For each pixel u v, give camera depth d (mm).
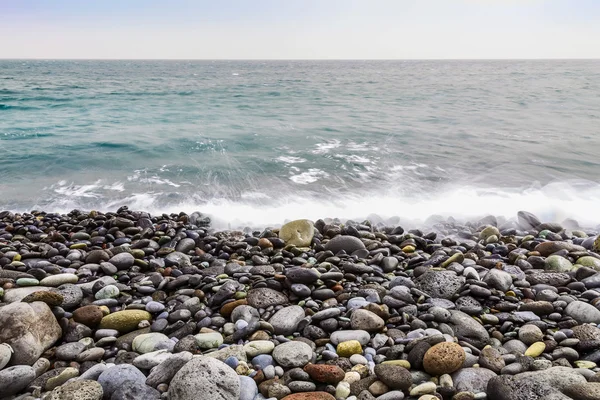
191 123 18578
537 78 59969
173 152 13055
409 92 35562
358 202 8859
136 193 9438
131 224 6965
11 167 11320
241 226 7562
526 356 3381
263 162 11914
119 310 4289
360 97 31234
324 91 36531
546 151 13344
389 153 13055
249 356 3457
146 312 4137
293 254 5863
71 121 18859
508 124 18547
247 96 31625
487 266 5418
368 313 3943
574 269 5297
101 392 2881
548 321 4016
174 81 52812
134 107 24203
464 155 12836
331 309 4012
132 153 12875
